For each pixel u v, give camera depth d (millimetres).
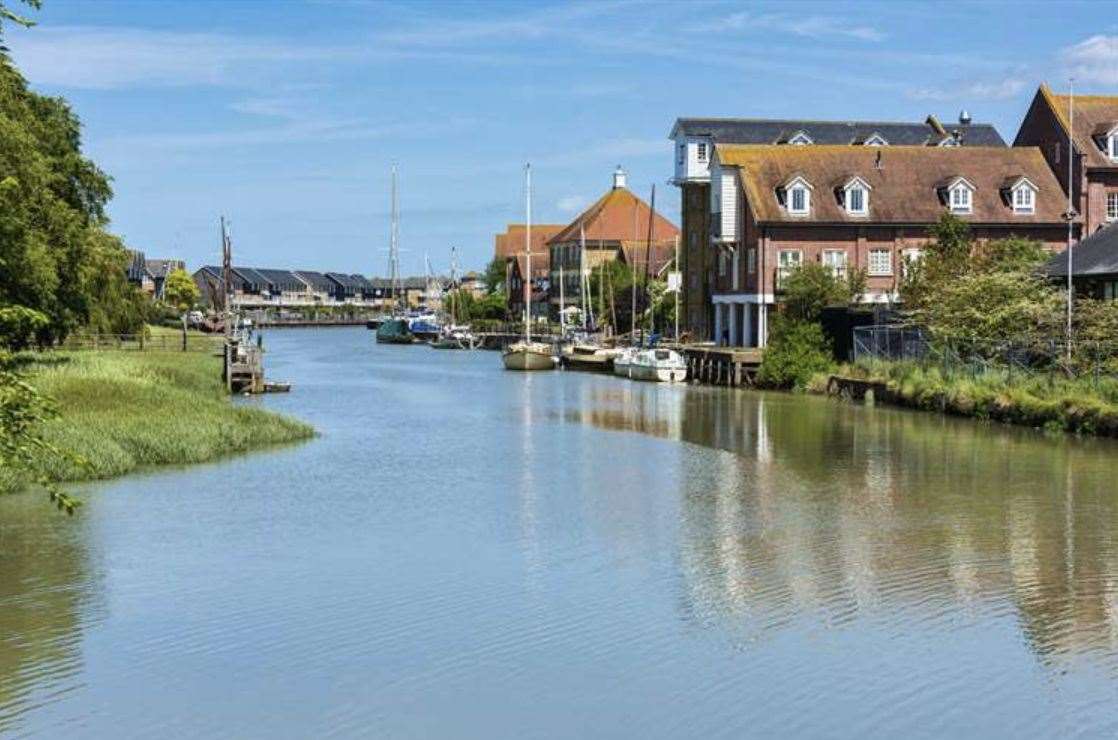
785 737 16094
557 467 38812
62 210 55781
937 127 94062
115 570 24672
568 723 16625
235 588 23281
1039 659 18875
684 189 92250
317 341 153750
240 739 16234
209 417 43469
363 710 17125
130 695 17719
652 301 106188
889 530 28203
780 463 39219
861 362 64625
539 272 164500
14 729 16547
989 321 55469
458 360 107312
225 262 83062
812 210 77125
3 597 22641
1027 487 33750
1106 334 48625
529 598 22469
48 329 57750
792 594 22625
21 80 54688
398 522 29609
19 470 15875
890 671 18391
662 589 23047
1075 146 77938
